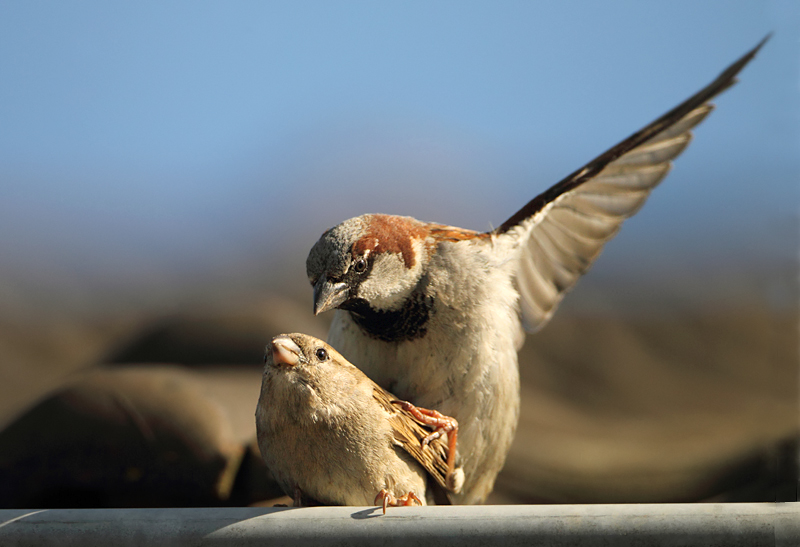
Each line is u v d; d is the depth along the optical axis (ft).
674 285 71.46
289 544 15.39
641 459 41.04
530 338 64.80
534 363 62.64
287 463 19.08
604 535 14.92
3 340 62.80
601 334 64.80
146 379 29.19
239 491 27.55
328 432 18.74
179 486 27.35
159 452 27.20
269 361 18.95
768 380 53.98
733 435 46.11
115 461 27.04
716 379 60.70
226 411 28.50
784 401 40.55
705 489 38.83
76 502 27.40
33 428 27.50
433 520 15.28
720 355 63.00
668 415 55.16
